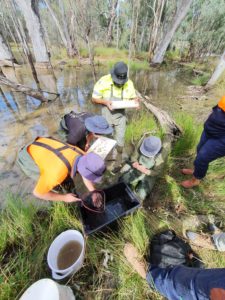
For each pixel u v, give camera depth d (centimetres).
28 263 173
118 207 220
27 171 198
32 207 221
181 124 381
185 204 236
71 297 142
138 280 166
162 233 192
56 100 539
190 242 196
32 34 789
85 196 195
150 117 426
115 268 174
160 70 1014
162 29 1309
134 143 352
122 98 311
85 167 142
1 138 366
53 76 761
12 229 198
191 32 1451
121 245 188
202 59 1441
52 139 174
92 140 222
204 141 233
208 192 251
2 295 147
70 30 1134
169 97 589
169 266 157
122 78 278
